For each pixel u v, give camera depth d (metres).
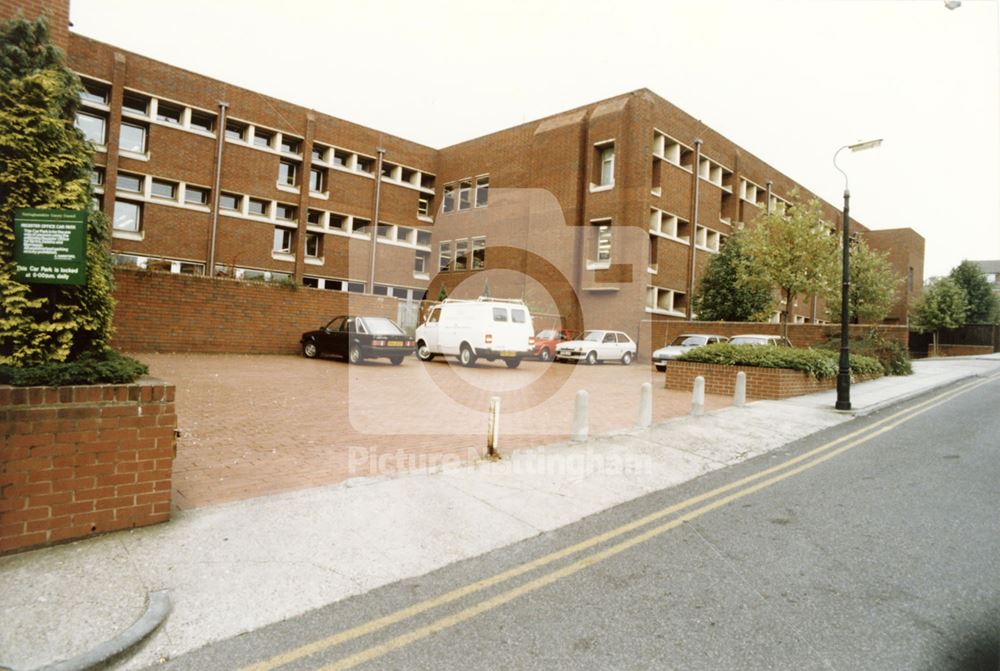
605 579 3.97
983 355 36.47
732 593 3.78
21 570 3.59
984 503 5.78
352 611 3.46
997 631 3.32
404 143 34.44
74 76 4.79
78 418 4.02
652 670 2.91
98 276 4.52
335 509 4.92
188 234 26.81
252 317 18.27
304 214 30.28
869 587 3.88
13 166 4.20
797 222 20.95
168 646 3.04
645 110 26.61
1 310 4.13
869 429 10.01
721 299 26.16
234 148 28.20
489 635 3.23
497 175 32.19
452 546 4.45
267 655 3.00
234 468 5.87
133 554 3.89
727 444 8.38
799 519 5.28
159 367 13.67
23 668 2.75
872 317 32.50
